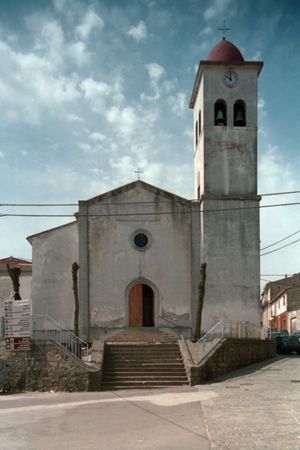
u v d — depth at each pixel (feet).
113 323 98.17
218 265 99.60
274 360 94.17
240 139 104.27
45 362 71.36
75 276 94.07
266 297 269.03
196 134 114.83
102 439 39.58
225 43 108.78
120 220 101.09
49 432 42.47
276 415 46.70
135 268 99.96
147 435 40.47
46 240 101.24
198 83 111.55
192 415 47.73
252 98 105.81
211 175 102.83
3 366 71.36
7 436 41.29
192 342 82.69
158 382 70.08
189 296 99.55
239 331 95.55
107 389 68.59
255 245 100.63
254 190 102.63
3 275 137.49
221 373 76.38
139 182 102.22
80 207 101.04
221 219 100.99
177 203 102.17
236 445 36.52
